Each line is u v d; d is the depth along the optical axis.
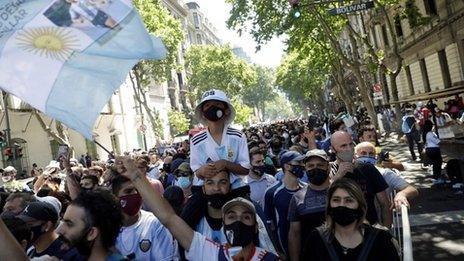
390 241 3.33
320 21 22.62
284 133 24.25
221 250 3.23
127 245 3.81
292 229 4.46
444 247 7.36
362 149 5.59
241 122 54.28
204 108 4.05
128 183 3.77
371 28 40.06
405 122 17.91
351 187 3.31
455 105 20.97
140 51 3.02
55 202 5.23
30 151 29.91
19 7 2.88
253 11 22.56
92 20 2.98
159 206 3.21
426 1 27.48
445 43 26.84
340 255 3.28
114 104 39.66
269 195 5.44
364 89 25.83
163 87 52.16
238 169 3.91
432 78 30.23
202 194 3.97
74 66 2.91
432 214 9.38
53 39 2.89
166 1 60.19
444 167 14.42
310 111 101.94
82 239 2.65
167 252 3.87
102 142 37.44
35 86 2.79
